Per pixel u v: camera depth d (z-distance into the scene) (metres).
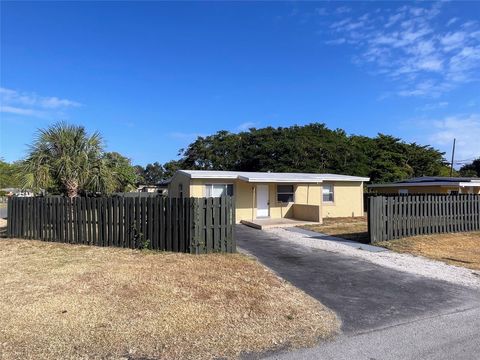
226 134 44.00
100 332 4.89
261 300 6.46
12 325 5.04
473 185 24.52
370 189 31.98
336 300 6.73
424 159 44.53
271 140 38.94
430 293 7.21
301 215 21.59
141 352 4.43
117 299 6.16
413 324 5.56
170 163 48.53
